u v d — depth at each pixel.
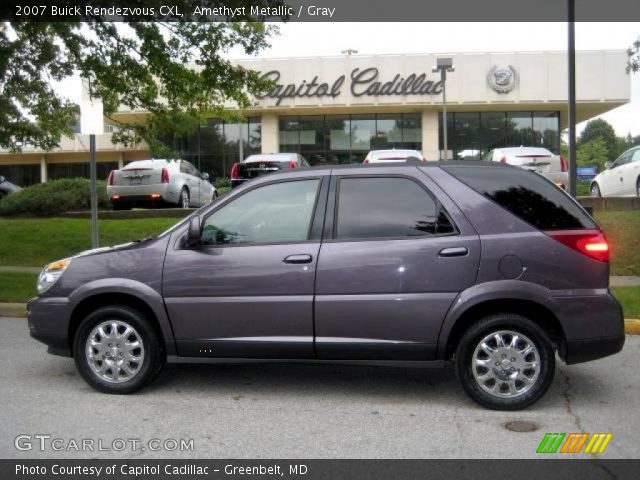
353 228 5.29
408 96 29.92
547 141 31.53
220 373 6.31
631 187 15.70
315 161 31.97
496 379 5.11
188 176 18.38
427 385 5.91
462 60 29.73
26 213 18.08
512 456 4.30
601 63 29.33
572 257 5.03
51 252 13.81
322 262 5.21
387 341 5.14
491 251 5.05
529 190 5.24
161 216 16.20
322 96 30.16
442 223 5.19
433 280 5.07
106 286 5.47
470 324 5.20
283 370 6.41
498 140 31.47
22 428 4.86
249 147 32.28
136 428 4.85
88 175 38.62
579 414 5.09
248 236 5.44
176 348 5.45
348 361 5.28
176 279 5.39
